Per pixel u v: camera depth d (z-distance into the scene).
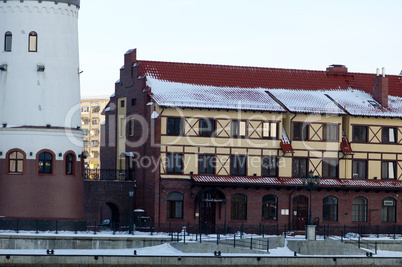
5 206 81.31
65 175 83.00
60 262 69.31
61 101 83.50
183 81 92.12
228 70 95.56
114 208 92.12
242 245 77.88
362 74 101.69
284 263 74.44
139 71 91.94
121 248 76.12
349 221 94.06
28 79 82.56
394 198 95.81
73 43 85.25
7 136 81.88
